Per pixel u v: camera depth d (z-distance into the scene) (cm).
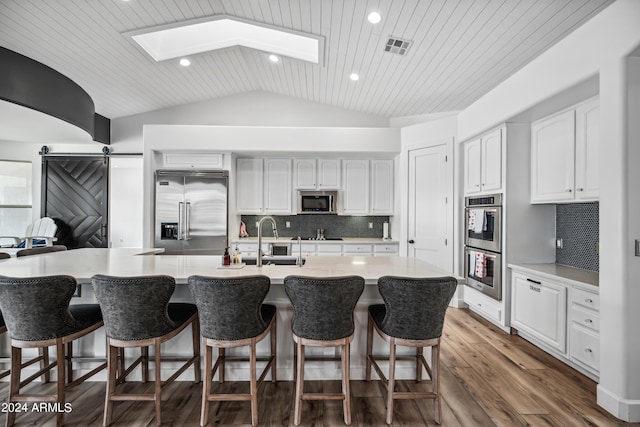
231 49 408
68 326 190
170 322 194
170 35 397
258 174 518
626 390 190
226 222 478
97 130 509
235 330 184
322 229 558
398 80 407
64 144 541
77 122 361
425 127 443
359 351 241
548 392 224
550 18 257
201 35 398
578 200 261
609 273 198
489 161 351
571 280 247
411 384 235
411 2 256
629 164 188
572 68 226
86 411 203
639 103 188
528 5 243
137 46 359
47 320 182
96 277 179
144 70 418
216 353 241
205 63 430
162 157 486
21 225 533
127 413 201
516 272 314
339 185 522
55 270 221
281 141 480
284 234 557
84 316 206
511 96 299
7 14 284
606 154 199
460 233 409
